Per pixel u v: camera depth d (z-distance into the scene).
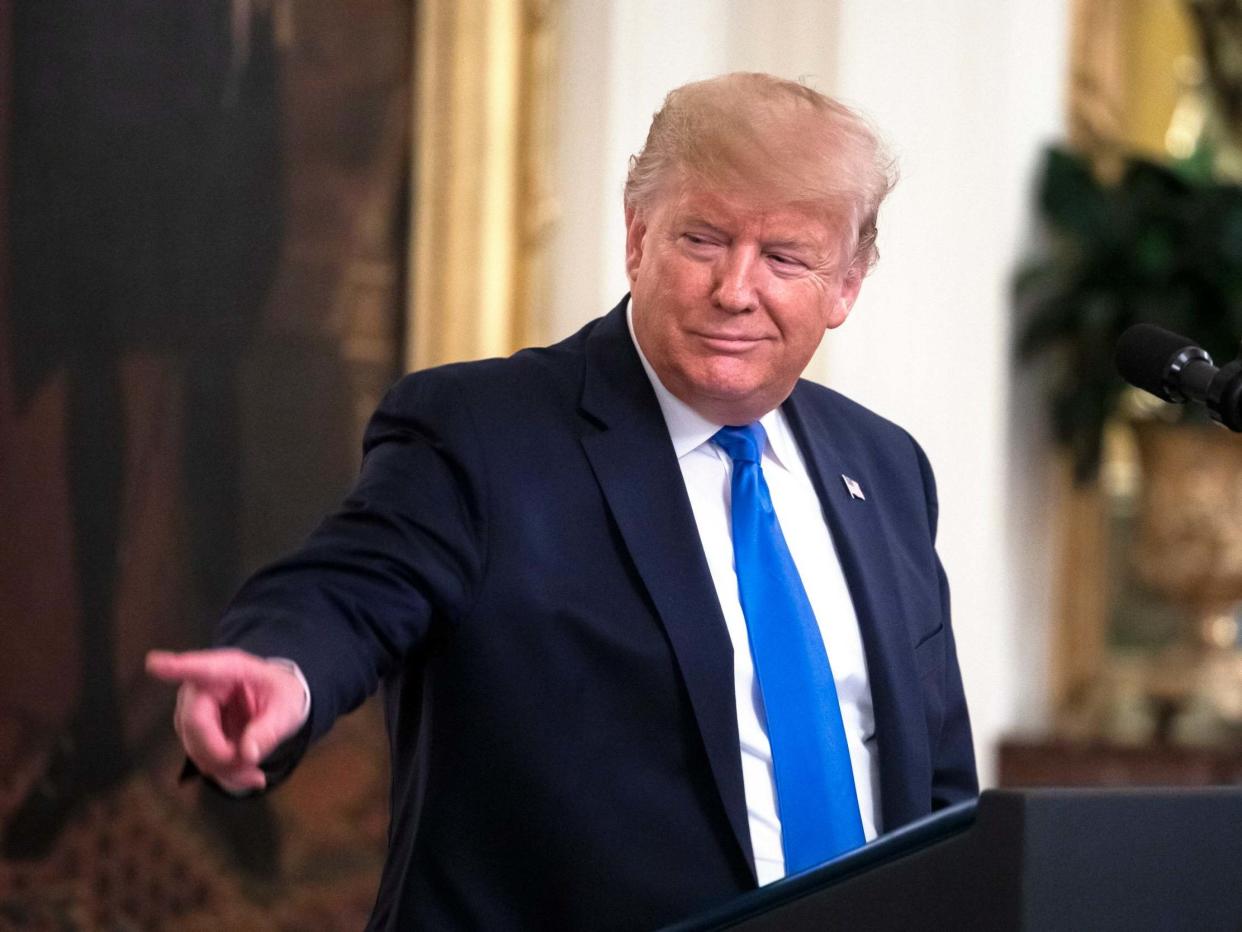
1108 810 2.53
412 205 8.57
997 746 10.20
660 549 3.74
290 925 8.11
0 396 7.22
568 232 8.98
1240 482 10.60
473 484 3.70
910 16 9.88
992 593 10.18
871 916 2.64
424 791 3.69
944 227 9.99
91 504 7.48
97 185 7.50
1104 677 11.31
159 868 7.70
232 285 7.93
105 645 7.52
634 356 4.01
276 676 2.91
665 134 3.83
